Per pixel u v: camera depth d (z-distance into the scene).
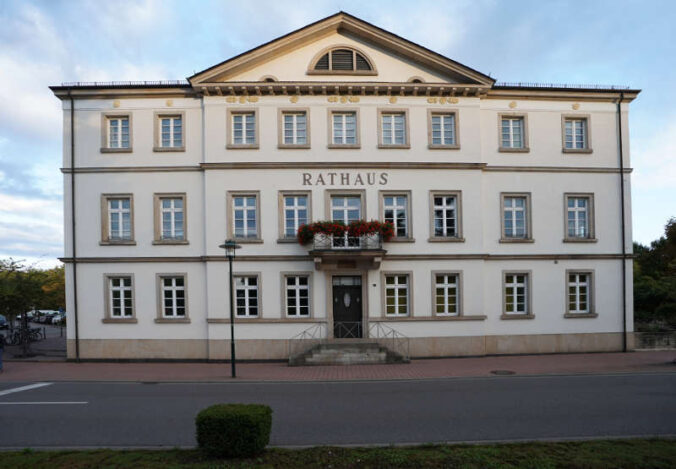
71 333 18.44
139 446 7.54
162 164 18.83
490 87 18.92
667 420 8.93
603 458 6.44
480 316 18.56
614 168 20.02
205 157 18.55
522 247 19.39
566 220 19.67
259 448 6.59
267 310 18.23
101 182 18.88
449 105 19.11
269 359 18.05
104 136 19.00
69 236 18.73
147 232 18.72
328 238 17.86
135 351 18.33
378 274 18.47
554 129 19.86
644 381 13.38
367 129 18.88
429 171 18.91
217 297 18.25
